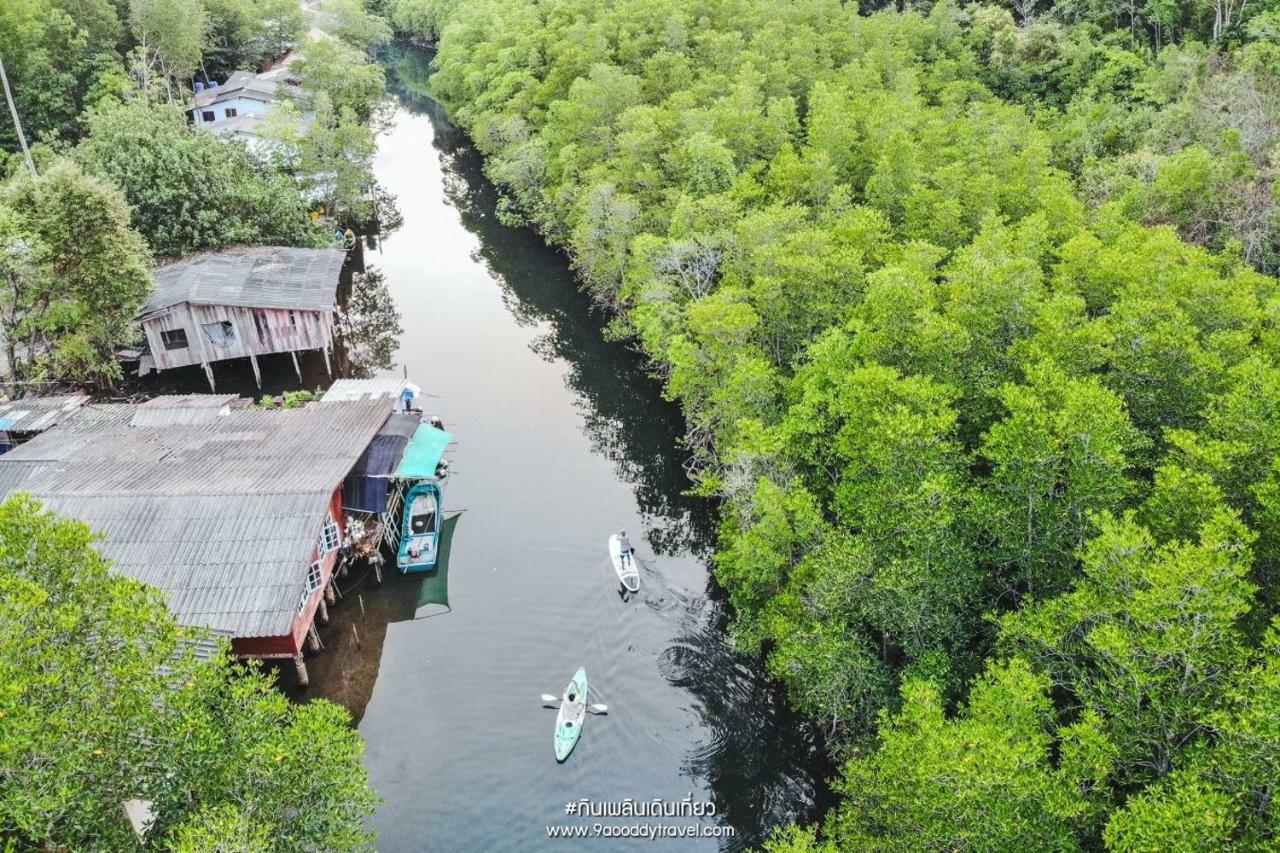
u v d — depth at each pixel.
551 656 42.25
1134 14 95.56
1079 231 54.06
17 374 58.94
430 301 83.62
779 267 49.56
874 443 34.62
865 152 69.50
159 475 43.69
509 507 53.34
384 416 52.12
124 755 21.72
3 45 88.56
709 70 89.69
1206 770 23.38
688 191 66.50
